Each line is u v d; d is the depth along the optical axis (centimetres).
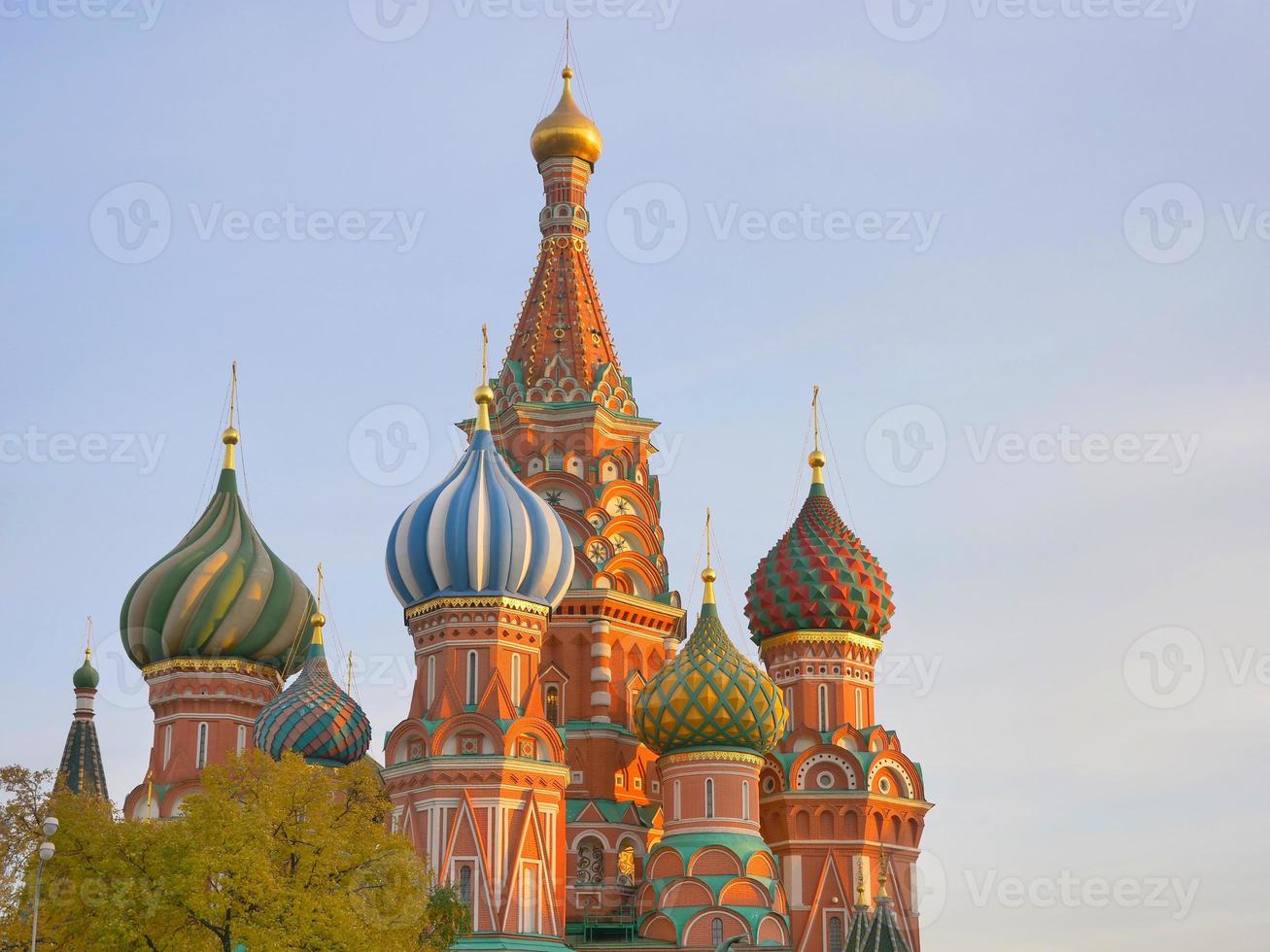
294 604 11362
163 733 11106
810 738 11106
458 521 10075
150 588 11206
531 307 12012
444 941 8338
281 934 7325
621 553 11356
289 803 7806
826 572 11356
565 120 12194
